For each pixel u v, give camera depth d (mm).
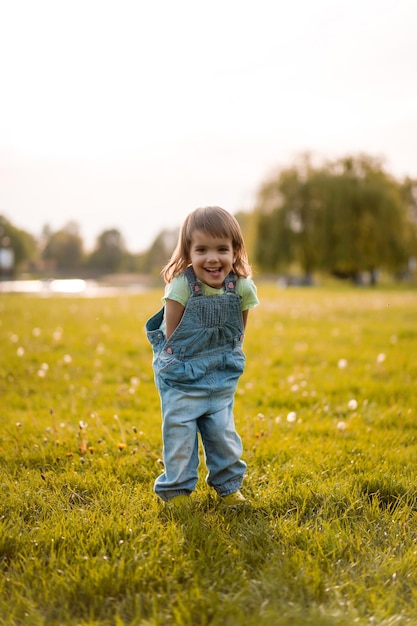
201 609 2141
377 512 2973
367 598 2234
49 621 2113
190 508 3008
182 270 3035
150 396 5605
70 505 3059
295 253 38375
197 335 2982
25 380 6277
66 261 118188
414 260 42375
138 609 2135
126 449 3926
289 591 2266
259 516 2951
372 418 4812
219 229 2916
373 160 40656
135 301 17922
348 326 11070
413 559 2486
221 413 3084
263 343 8898
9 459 3766
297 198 38219
